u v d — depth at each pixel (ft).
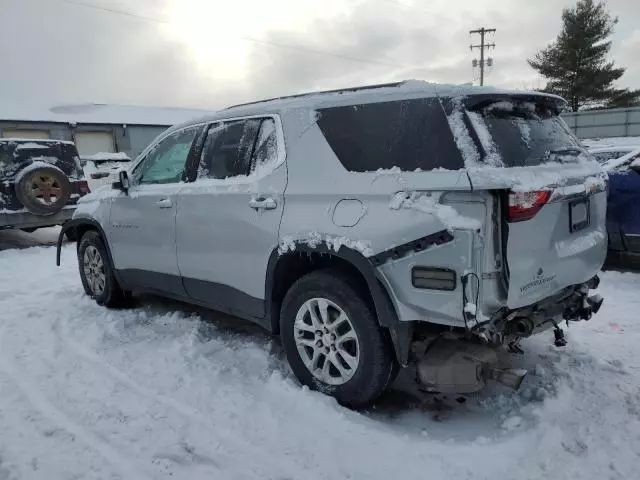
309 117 10.86
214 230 12.37
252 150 11.96
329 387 10.60
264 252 11.24
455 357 9.52
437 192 8.79
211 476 8.39
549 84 129.39
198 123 13.80
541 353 12.64
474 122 8.98
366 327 9.84
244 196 11.60
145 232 14.60
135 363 12.62
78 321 15.89
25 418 10.13
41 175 30.01
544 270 8.93
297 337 11.01
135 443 9.25
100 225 16.39
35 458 8.85
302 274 11.59
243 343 13.85
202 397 10.84
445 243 8.56
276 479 8.33
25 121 77.25
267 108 11.89
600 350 12.94
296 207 10.61
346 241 9.64
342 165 10.12
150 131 90.22
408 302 9.09
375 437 9.31
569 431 9.36
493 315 8.71
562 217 9.33
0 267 25.21
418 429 9.77
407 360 9.61
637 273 20.17
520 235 8.41
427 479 8.23
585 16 124.16
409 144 9.39
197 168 13.33
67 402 10.73
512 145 9.18
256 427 9.73
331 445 9.11
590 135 104.47
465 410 10.47
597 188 10.23
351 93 10.54
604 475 8.25
